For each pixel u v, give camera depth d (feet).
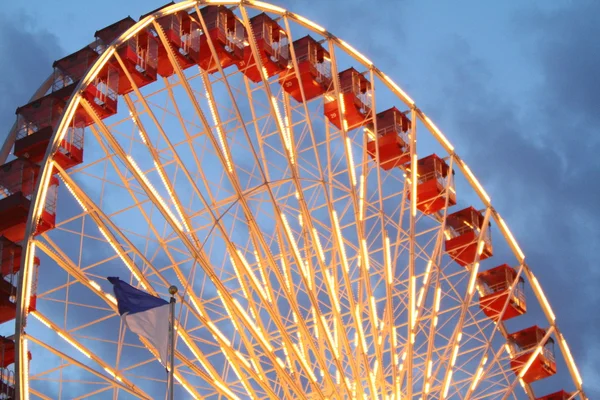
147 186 131.54
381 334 148.77
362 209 152.66
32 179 138.82
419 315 148.77
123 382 128.26
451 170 162.50
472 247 180.34
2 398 129.29
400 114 173.37
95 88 141.08
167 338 101.91
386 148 170.81
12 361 136.46
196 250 132.46
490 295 180.75
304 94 158.81
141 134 137.59
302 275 136.36
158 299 104.37
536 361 177.68
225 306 133.69
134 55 147.43
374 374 150.41
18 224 136.77
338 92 153.58
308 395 146.61
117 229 128.47
